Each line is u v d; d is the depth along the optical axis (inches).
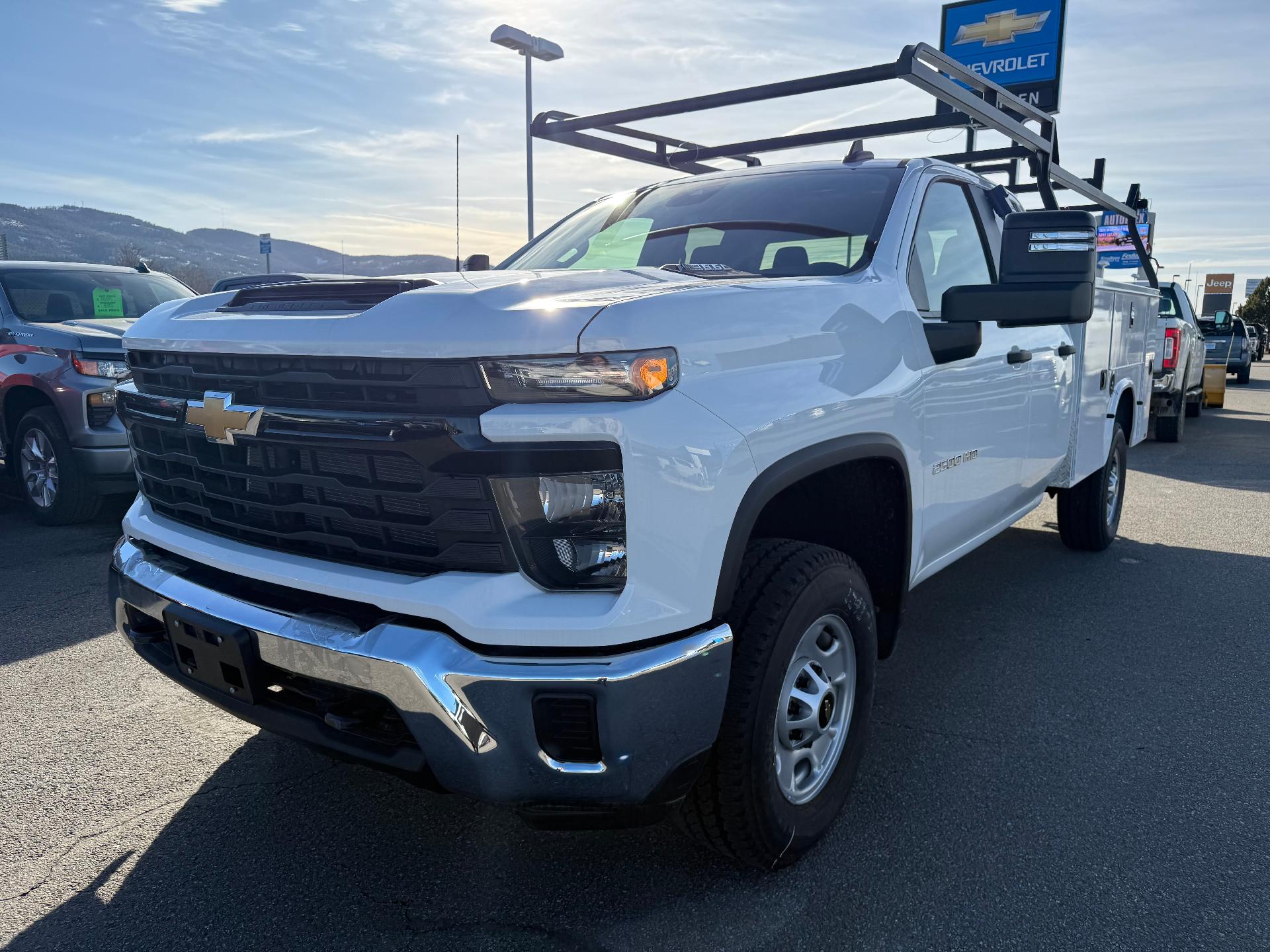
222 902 91.7
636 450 74.0
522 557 75.0
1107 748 125.9
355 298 88.7
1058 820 107.0
